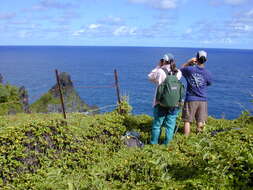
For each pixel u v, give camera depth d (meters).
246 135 8.20
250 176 5.64
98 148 8.91
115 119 10.70
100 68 178.12
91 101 67.50
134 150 8.81
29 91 83.06
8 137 7.43
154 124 9.22
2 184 6.44
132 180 6.60
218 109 61.56
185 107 9.55
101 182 6.50
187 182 5.77
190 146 8.21
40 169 7.21
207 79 9.45
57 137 8.30
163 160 7.00
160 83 8.88
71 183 6.10
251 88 95.38
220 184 5.37
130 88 88.62
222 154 6.01
